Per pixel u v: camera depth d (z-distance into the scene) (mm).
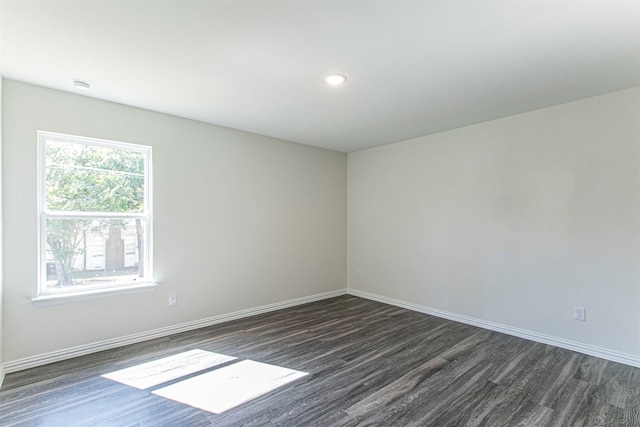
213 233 3758
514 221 3395
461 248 3848
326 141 4527
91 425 1926
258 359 2826
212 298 3750
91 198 3000
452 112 3299
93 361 2766
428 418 2010
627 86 2656
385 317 4039
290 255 4531
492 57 2184
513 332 3398
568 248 3035
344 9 1676
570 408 2109
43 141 2746
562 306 3072
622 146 2740
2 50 2102
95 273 3016
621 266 2750
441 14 1716
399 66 2314
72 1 1603
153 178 3305
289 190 4520
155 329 3320
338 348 3070
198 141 3627
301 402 2174
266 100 2977
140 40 1981
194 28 1856
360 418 2006
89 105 2922
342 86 2670
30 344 2639
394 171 4605
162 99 2973
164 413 2047
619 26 1818
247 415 2031
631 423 1953
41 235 2732
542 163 3195
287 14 1723
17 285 2584
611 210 2795
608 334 2811
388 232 4688
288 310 4348
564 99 2945
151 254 3309
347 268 5309
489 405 2146
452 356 2893
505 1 1607
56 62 2270
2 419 1975
